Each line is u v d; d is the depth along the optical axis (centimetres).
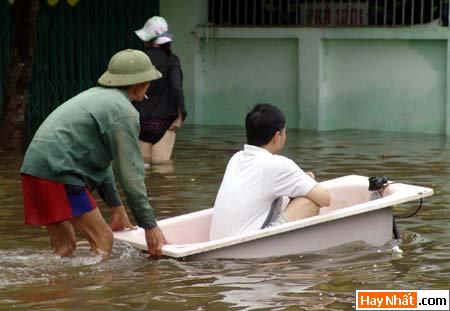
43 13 2934
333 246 1374
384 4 2731
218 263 1296
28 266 1293
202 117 3030
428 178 1977
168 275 1247
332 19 2828
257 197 1352
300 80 2830
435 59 2658
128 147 1274
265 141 1375
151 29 2216
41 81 2959
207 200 1773
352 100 2802
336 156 2288
